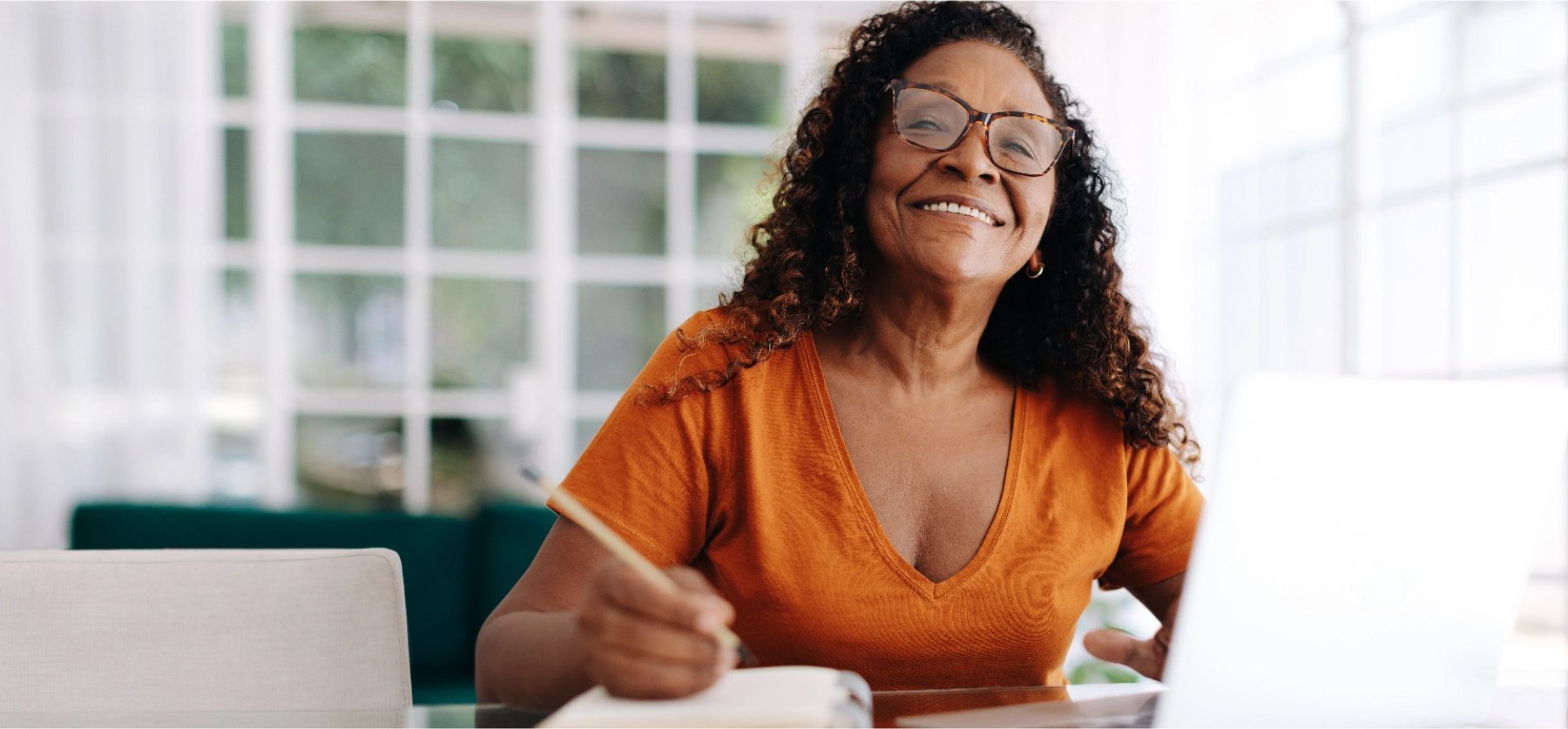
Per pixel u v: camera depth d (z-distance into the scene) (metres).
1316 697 0.88
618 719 0.71
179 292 3.88
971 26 1.27
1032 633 1.16
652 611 0.74
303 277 4.05
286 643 0.99
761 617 1.13
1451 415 0.90
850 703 0.75
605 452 1.13
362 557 1.02
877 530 1.13
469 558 2.88
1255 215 3.52
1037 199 1.20
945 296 1.18
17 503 3.75
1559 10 2.64
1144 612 3.51
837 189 1.23
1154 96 3.88
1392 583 0.89
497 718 0.91
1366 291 3.08
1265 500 0.85
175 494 3.86
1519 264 2.72
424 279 4.12
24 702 0.95
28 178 3.77
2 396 3.74
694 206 4.29
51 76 3.80
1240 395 0.84
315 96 4.07
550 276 4.19
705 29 4.29
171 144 3.87
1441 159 2.91
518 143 4.20
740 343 1.19
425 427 4.11
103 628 0.97
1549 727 0.95
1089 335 1.28
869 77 1.23
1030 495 1.20
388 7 4.11
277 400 4.01
